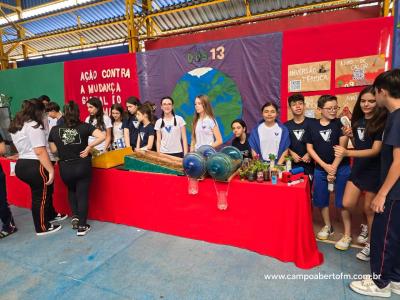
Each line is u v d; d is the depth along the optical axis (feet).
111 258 8.52
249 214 8.21
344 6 14.10
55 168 11.63
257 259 8.04
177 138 11.87
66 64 20.42
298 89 13.43
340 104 12.66
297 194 7.40
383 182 6.10
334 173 8.50
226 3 20.59
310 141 9.22
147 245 9.12
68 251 9.08
